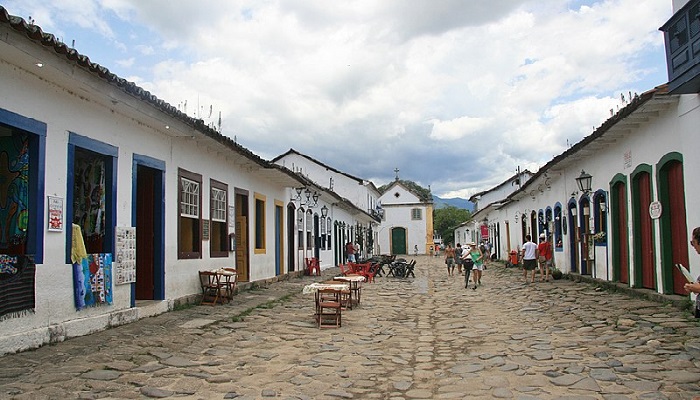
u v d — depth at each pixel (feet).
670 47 30.68
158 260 36.35
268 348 27.20
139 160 33.65
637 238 42.27
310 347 27.68
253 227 56.18
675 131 35.19
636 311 34.24
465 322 36.06
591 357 23.85
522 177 150.82
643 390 18.75
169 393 19.10
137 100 30.17
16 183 24.80
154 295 36.27
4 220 25.00
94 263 28.63
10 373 20.13
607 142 46.91
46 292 24.90
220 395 19.11
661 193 37.45
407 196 206.80
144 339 27.37
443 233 274.16
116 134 31.14
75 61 23.82
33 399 17.49
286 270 68.64
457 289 60.29
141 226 36.65
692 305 32.65
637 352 24.12
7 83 22.74
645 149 39.93
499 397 18.72
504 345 27.68
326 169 140.46
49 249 25.17
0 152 25.18
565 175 64.08
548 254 63.00
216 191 46.44
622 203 46.37
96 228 30.91
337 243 107.55
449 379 21.45
